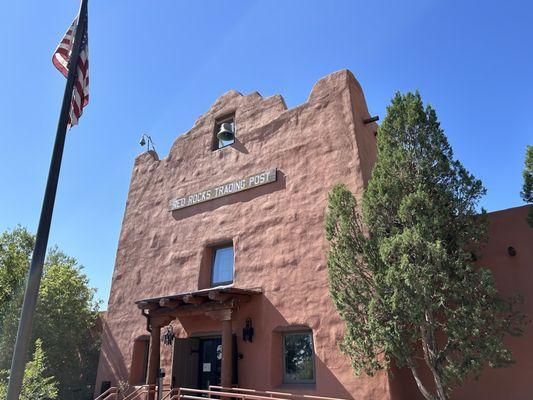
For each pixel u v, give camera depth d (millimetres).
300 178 11102
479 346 6809
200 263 12328
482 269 6961
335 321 9203
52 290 16234
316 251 10086
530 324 8000
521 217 8664
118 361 13039
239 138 13000
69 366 15758
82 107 7402
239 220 11898
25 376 9875
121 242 14859
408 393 8688
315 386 9156
